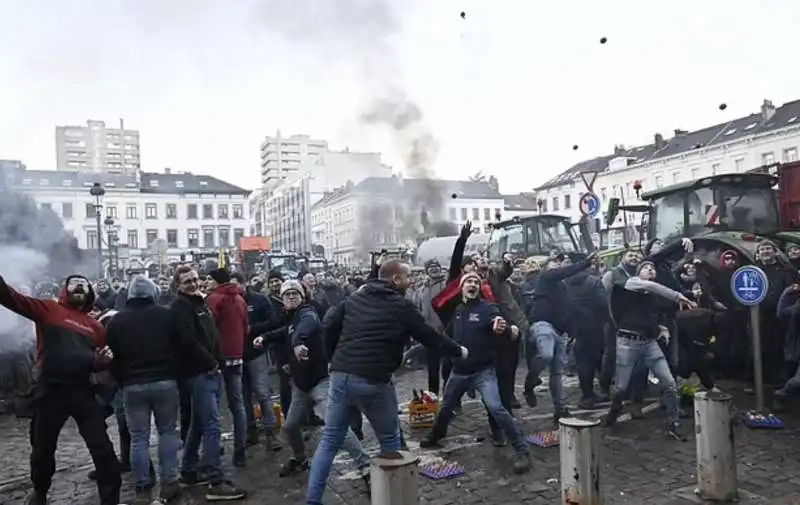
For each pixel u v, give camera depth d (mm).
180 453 5906
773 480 4738
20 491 5465
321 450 4379
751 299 6312
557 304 6816
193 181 75250
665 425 6297
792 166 8773
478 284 5566
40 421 4578
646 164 48625
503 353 6129
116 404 5812
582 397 7254
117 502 4648
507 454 5730
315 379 5234
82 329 4688
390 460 3215
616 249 11703
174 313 4879
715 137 45469
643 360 6062
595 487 3885
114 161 102250
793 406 6582
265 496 5008
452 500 4734
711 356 6949
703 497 4438
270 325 6305
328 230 58625
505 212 63781
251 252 31625
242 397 5941
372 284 4547
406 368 10867
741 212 8906
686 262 7551
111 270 28344
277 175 122938
